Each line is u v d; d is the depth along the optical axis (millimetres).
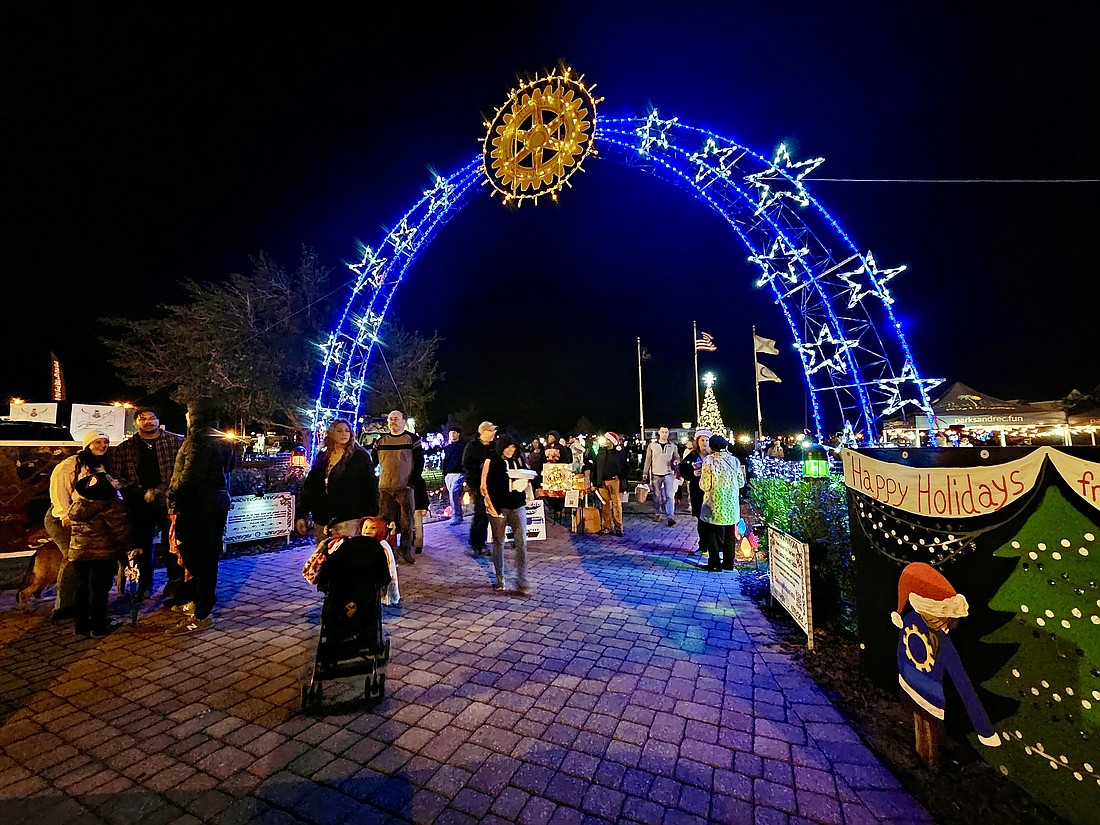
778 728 3051
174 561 5328
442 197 11531
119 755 2805
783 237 10195
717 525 6684
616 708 3283
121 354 19125
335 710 3252
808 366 11211
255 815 2352
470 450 6938
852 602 4270
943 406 13805
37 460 6414
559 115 6852
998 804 2332
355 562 3465
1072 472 2146
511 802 2434
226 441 5027
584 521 9719
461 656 4086
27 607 5145
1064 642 2174
